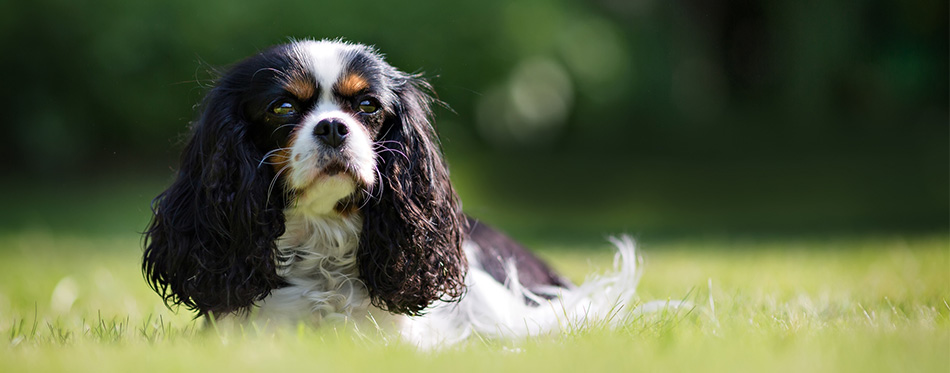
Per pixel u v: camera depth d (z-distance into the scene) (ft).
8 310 14.80
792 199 43.29
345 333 10.95
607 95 48.96
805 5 45.98
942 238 27.68
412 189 12.41
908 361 8.22
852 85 48.14
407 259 12.20
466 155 47.44
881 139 48.29
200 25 39.93
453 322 13.42
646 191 45.68
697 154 50.75
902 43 46.85
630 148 51.49
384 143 12.28
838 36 45.37
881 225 34.86
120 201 39.06
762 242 30.40
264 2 39.91
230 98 11.90
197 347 9.64
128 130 42.78
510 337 12.60
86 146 43.04
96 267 21.72
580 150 51.34
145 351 9.43
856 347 8.81
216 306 11.77
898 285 15.66
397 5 42.14
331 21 40.40
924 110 48.98
